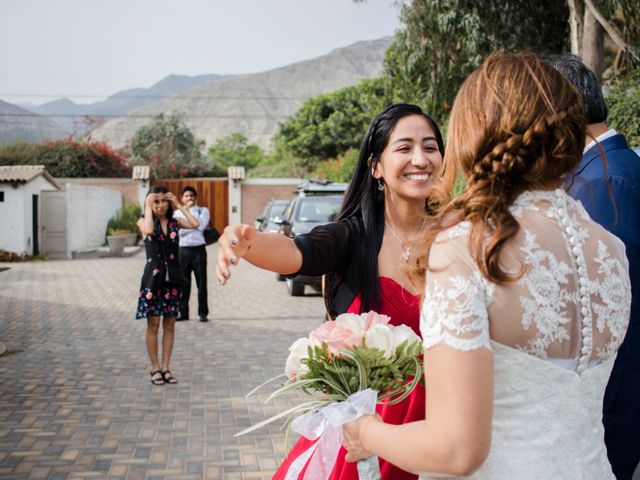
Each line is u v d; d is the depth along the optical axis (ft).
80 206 67.36
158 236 18.10
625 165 6.49
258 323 28.32
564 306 3.95
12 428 14.66
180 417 15.56
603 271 4.21
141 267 55.21
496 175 4.00
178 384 18.43
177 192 93.35
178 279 18.44
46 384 18.35
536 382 3.85
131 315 30.19
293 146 129.08
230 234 5.08
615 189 6.31
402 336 5.23
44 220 63.21
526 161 4.00
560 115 4.02
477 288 3.80
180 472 12.44
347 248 6.70
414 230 6.90
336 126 125.70
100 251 66.49
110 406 16.35
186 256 27.99
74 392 17.57
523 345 3.84
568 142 4.04
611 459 6.28
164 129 143.02
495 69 4.21
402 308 6.52
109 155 103.65
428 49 40.34
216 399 17.03
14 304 33.32
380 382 5.00
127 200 92.63
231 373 19.72
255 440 14.12
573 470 3.92
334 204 36.50
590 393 4.11
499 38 37.37
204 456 13.21
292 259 5.97
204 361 21.21
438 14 37.35
